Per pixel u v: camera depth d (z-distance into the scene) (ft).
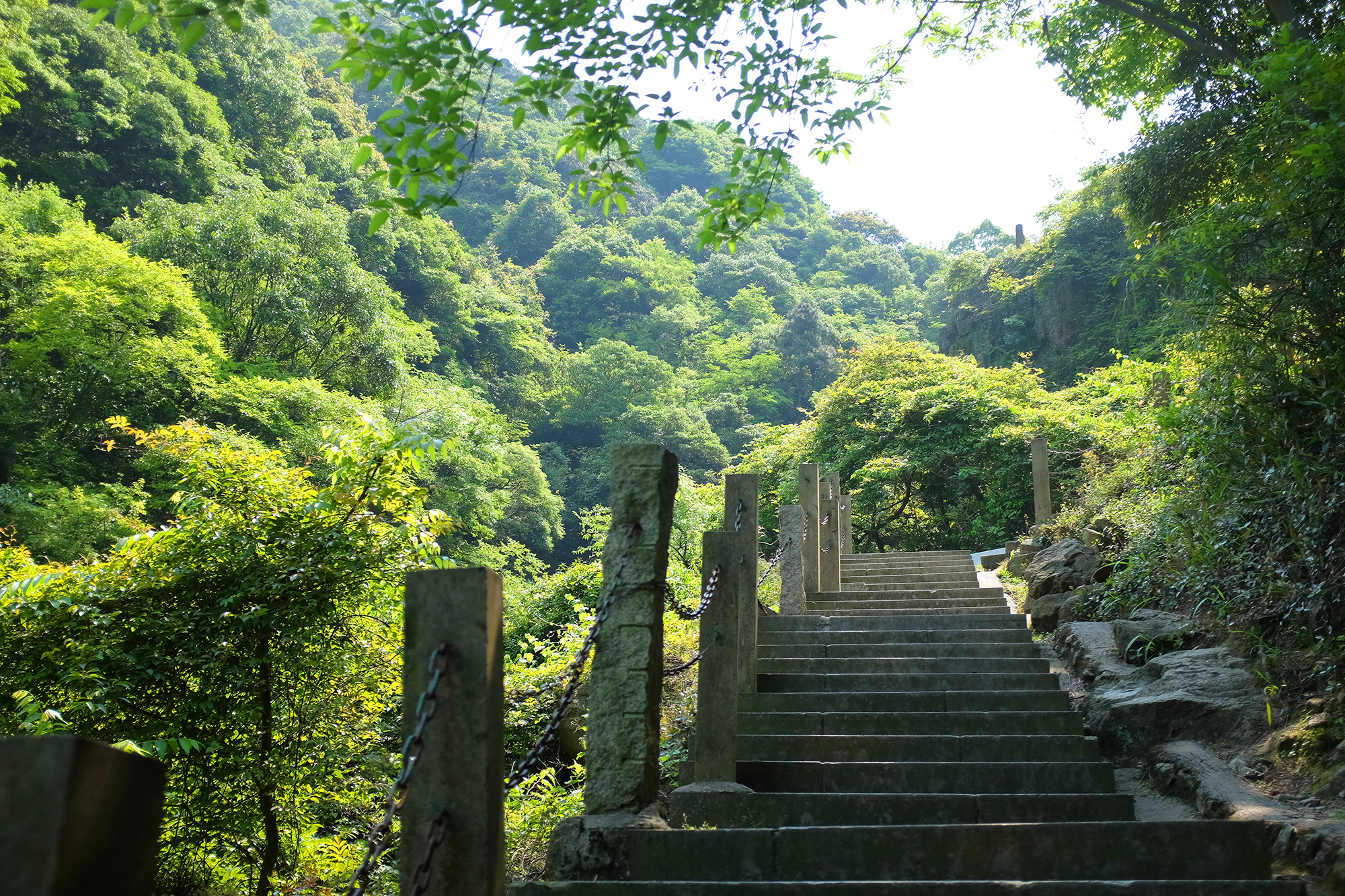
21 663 16.66
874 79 21.65
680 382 189.78
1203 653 18.38
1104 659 20.68
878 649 23.20
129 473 75.05
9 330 75.25
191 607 17.79
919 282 300.40
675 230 277.03
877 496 62.90
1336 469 16.38
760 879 11.88
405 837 8.11
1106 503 29.94
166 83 119.24
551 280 230.07
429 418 98.27
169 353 74.13
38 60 101.30
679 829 12.31
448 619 8.35
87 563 18.42
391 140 14.35
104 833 4.45
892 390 64.90
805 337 201.98
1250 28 28.86
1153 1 30.73
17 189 96.58
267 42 156.56
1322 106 16.90
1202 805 14.16
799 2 18.75
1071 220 112.16
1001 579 35.04
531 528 130.62
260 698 17.92
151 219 93.45
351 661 18.98
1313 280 17.37
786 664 22.12
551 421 176.96
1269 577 17.90
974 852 11.87
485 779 8.08
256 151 143.64
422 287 164.55
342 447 19.80
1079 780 15.85
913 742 17.42
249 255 91.91
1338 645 15.02
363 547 18.67
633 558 12.74
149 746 15.56
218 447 19.30
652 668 12.66
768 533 66.95
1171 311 21.38
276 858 18.02
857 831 12.08
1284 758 14.44
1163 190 38.17
